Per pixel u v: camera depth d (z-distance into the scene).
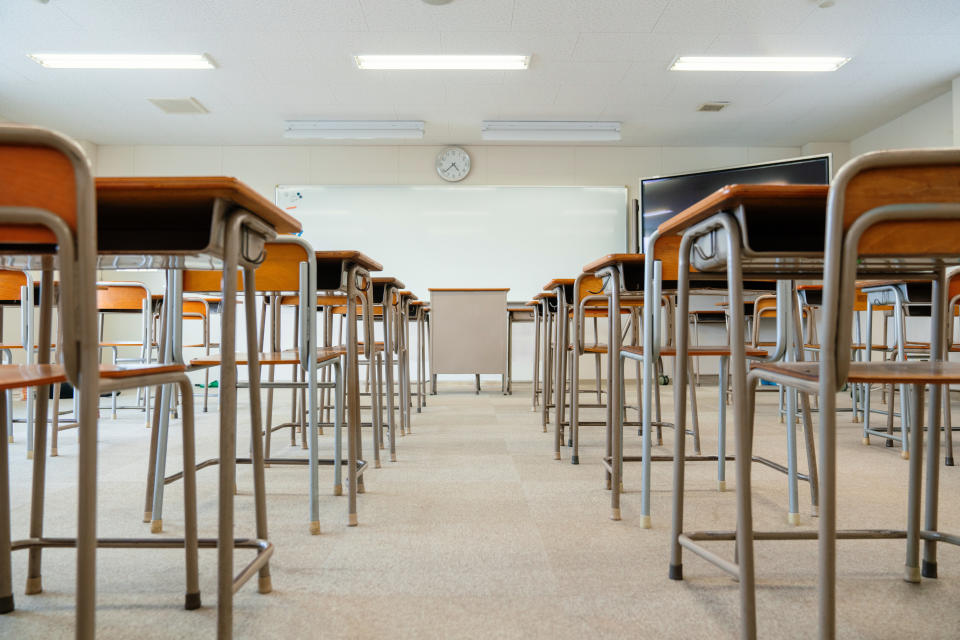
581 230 6.80
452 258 6.78
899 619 1.11
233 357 1.00
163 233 1.15
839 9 4.02
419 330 4.05
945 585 1.27
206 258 1.09
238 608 1.17
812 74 5.04
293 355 1.81
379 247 6.77
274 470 2.35
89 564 0.75
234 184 0.90
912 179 0.80
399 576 1.32
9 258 1.10
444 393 5.44
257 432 1.25
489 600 1.20
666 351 1.67
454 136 6.54
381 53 4.65
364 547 1.50
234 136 6.50
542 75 5.05
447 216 6.78
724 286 1.90
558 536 1.58
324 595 1.22
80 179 0.72
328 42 4.46
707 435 3.11
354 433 1.69
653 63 4.84
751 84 5.23
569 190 6.80
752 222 1.21
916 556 1.28
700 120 6.09
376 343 2.70
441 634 1.06
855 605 1.17
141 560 1.42
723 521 1.70
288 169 6.80
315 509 1.61
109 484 2.12
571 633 1.07
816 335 4.23
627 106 5.73
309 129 6.10
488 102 5.64
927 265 1.31
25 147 0.71
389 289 2.61
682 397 1.30
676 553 1.30
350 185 6.77
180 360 1.63
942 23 4.20
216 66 4.85
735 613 1.14
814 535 1.26
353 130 6.14
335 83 5.20
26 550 1.48
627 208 6.82
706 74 5.04
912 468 1.28
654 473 2.29
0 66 4.82
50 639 1.04
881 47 4.57
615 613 1.14
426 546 1.51
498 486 2.10
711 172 5.73
